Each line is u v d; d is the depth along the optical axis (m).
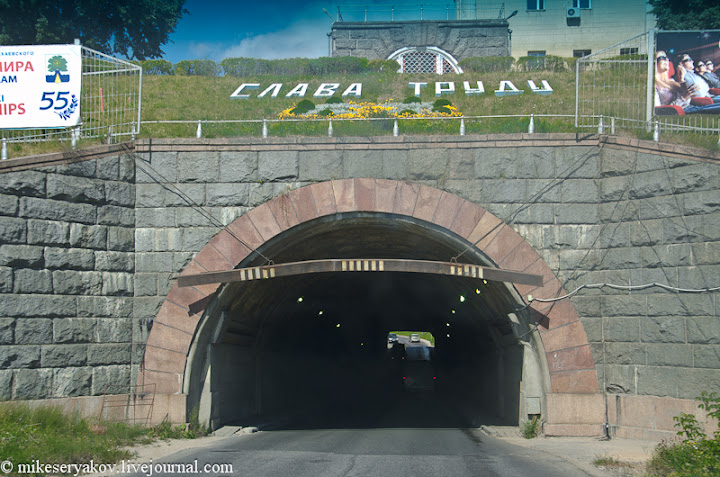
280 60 46.47
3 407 14.28
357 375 51.09
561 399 17.53
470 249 18.45
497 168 18.45
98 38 49.53
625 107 28.97
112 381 17.25
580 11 52.91
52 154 16.92
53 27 45.06
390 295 37.50
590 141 18.28
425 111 30.84
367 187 18.47
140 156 18.56
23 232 16.19
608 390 17.50
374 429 23.00
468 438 18.86
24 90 18.72
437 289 31.91
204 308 17.97
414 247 22.59
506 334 23.05
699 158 16.22
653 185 17.05
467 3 53.44
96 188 17.61
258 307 24.05
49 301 16.38
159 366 17.75
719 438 11.99
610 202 17.92
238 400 23.36
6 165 16.17
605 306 17.77
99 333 17.20
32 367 15.89
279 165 18.61
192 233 18.38
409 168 18.59
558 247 18.14
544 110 30.92
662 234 16.75
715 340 15.43
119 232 17.98
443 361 59.47
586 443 16.28
